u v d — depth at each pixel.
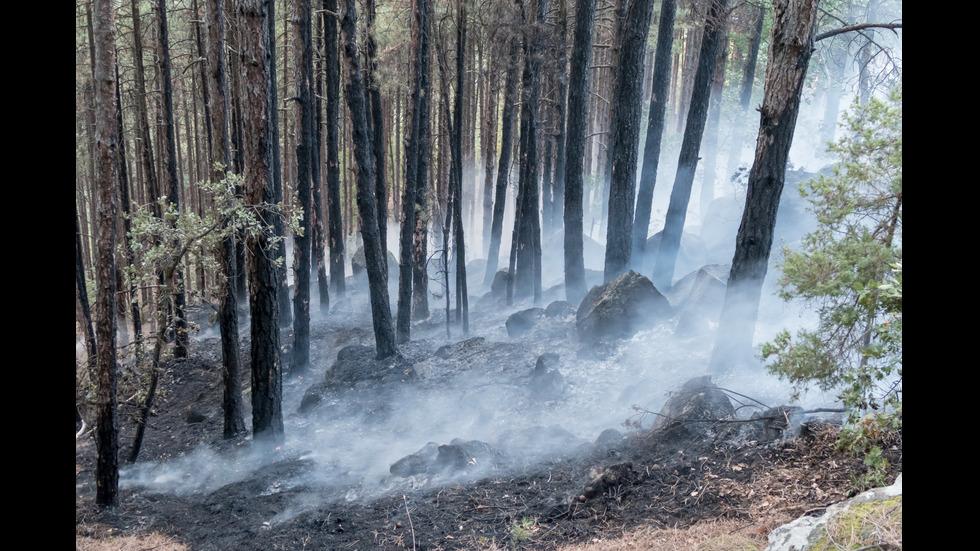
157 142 25.72
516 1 16.61
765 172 8.84
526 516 7.57
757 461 7.08
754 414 7.91
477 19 18.61
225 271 12.30
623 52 13.95
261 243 11.04
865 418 4.88
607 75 30.84
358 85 14.32
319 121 21.98
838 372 5.80
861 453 6.32
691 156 14.95
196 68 25.00
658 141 15.73
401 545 7.42
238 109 18.86
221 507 9.33
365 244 14.91
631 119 14.09
